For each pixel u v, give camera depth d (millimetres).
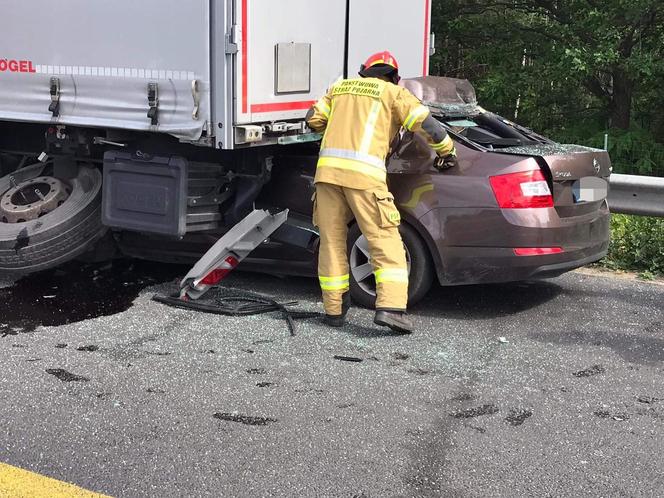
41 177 6285
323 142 5066
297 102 5633
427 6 7410
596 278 6613
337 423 3840
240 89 5043
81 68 5523
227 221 5867
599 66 11164
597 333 5223
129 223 5625
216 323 5227
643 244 6832
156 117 5266
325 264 5125
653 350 4930
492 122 6129
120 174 5617
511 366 4609
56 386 4195
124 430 3730
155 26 5164
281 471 3389
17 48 5762
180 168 5398
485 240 5148
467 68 13320
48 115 5727
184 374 4383
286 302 5715
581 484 3336
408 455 3545
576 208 5363
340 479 3336
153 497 3186
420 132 5309
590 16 10898
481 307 5730
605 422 3914
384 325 4996
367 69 5129
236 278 6324
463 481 3338
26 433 3684
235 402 4047
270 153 5754
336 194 5039
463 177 5188
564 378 4453
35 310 5445
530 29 12398
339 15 5996
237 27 4953
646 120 12820
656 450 3639
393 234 5027
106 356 4621
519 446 3650
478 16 12703
